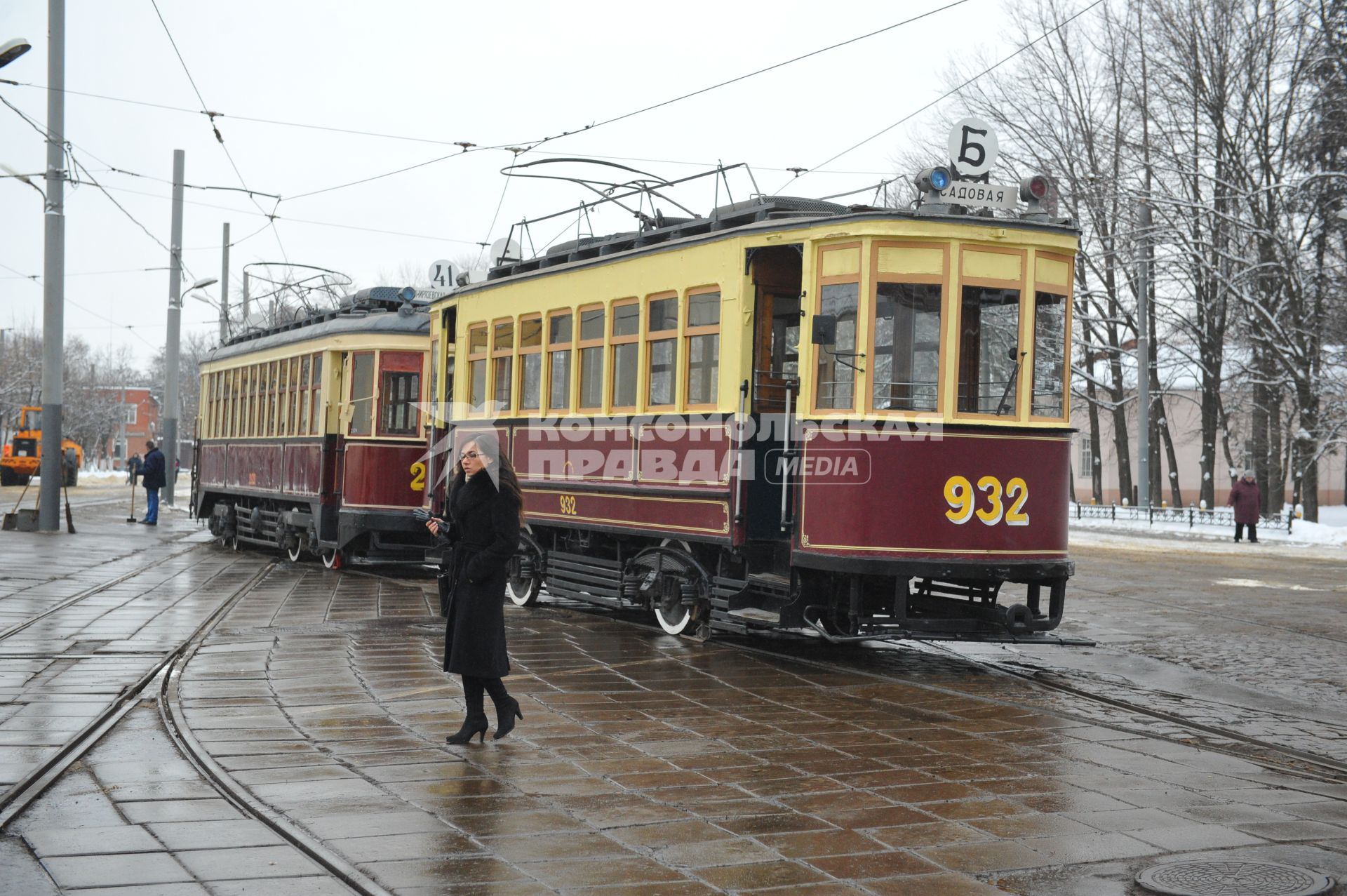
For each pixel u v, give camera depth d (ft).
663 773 21.08
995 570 32.32
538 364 44.83
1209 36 111.14
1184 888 15.39
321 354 61.11
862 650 36.94
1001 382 32.78
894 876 15.93
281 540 65.46
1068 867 16.37
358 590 50.60
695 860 16.44
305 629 38.32
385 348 57.72
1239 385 123.95
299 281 74.79
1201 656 37.24
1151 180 116.98
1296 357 112.68
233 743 22.80
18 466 162.81
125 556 63.31
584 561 42.55
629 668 32.37
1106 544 90.07
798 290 36.17
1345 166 106.52
